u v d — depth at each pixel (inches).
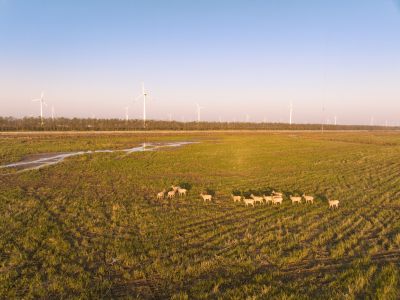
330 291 354.6
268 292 358.0
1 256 465.1
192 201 796.0
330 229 557.3
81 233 558.6
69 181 1055.6
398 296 338.0
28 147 2110.0
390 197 799.1
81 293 362.9
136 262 440.5
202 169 1331.2
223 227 583.2
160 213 683.4
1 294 364.2
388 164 1423.5
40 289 372.8
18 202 757.9
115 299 357.1
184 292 362.3
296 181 1041.5
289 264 434.9
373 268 399.2
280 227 587.8
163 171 1278.3
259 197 758.5
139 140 2984.7
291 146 2379.4
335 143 2672.2
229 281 387.2
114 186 976.3
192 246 503.2
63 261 448.1
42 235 538.3
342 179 1062.4
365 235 535.2
